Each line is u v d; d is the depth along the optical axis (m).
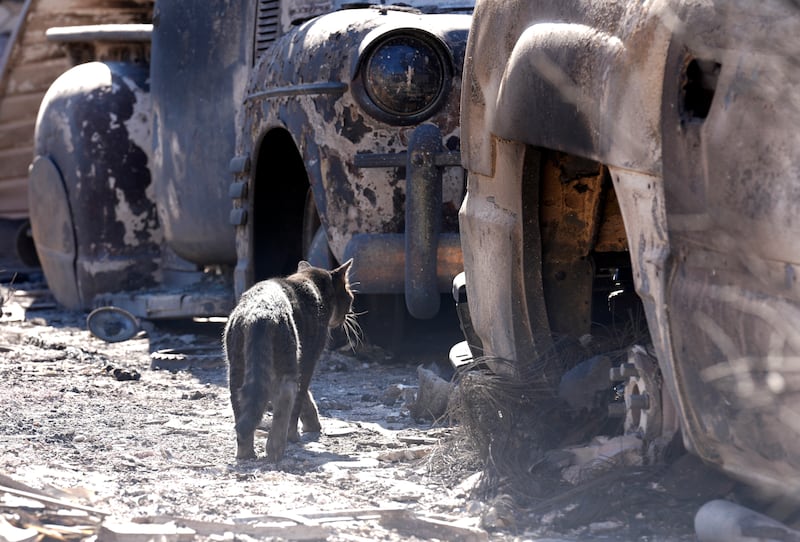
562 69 8.39
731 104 6.73
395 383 14.98
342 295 12.61
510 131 9.27
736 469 7.31
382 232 14.95
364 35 14.93
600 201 10.18
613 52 7.78
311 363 11.50
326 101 15.10
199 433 11.72
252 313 10.41
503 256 9.99
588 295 10.39
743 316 6.79
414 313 14.22
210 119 19.08
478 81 10.13
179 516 7.97
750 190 6.62
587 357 10.11
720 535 7.09
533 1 9.13
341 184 15.09
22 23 30.83
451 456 9.86
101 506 8.35
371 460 10.38
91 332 20.19
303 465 10.18
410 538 7.73
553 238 10.26
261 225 18.00
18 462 9.84
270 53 16.92
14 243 35.91
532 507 8.41
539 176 9.95
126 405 13.43
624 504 8.05
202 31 19.20
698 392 7.22
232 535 7.53
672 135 7.19
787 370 6.55
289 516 7.92
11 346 19.05
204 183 19.27
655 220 7.47
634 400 8.76
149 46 24.19
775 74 6.45
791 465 6.74
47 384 14.91
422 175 14.03
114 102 22.94
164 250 23.02
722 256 6.96
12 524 7.59
